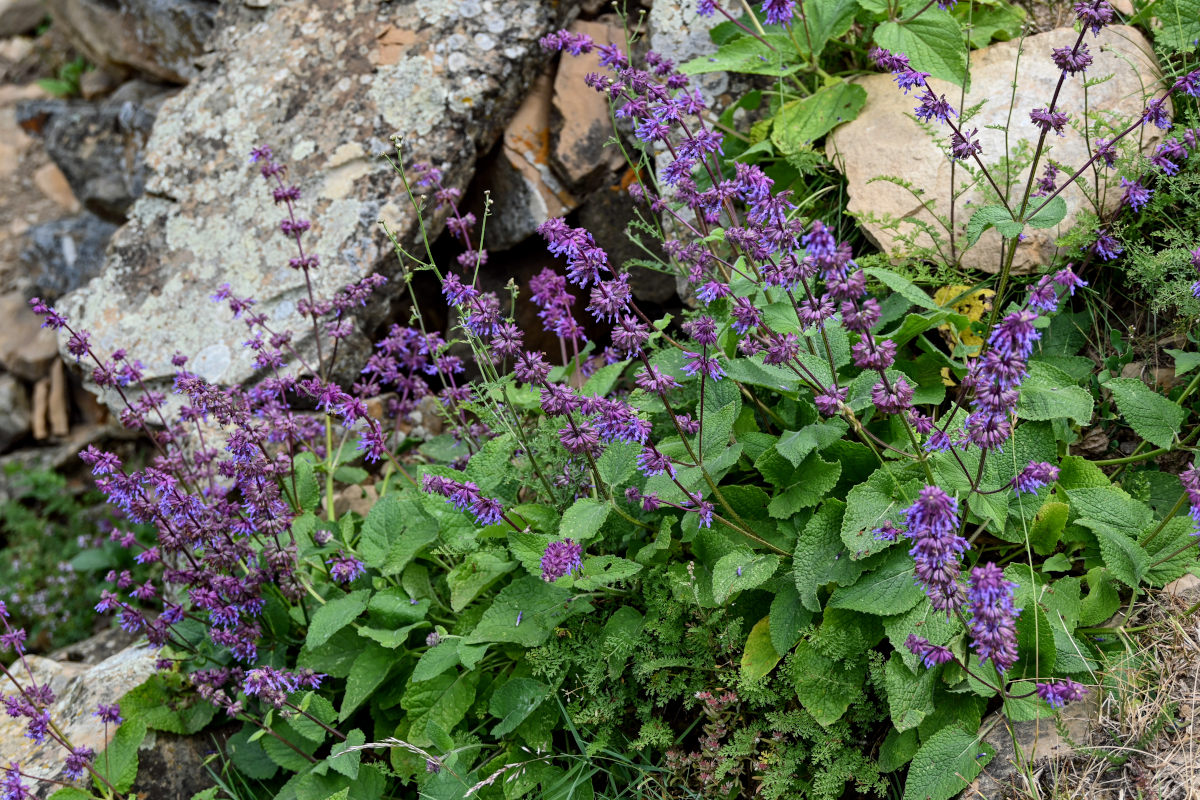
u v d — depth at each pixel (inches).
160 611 99.1
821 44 82.5
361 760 76.1
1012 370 62.4
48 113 143.6
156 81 130.6
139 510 76.6
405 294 91.0
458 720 73.2
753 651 69.7
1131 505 69.6
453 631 75.7
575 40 78.2
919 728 67.6
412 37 91.1
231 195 91.8
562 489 74.9
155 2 120.8
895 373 69.6
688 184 71.9
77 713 79.1
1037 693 63.9
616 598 74.1
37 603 109.0
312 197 89.8
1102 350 76.1
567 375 80.7
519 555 71.9
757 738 69.2
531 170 90.0
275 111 92.6
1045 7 83.0
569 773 71.0
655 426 76.0
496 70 89.1
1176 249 72.9
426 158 88.4
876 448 72.7
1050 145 77.1
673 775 70.9
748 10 82.6
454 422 82.1
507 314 91.0
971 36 81.4
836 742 68.1
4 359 130.0
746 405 74.9
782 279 67.3
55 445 128.9
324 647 77.3
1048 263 75.8
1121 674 67.1
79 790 74.7
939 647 64.2
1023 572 69.0
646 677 72.0
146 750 77.7
